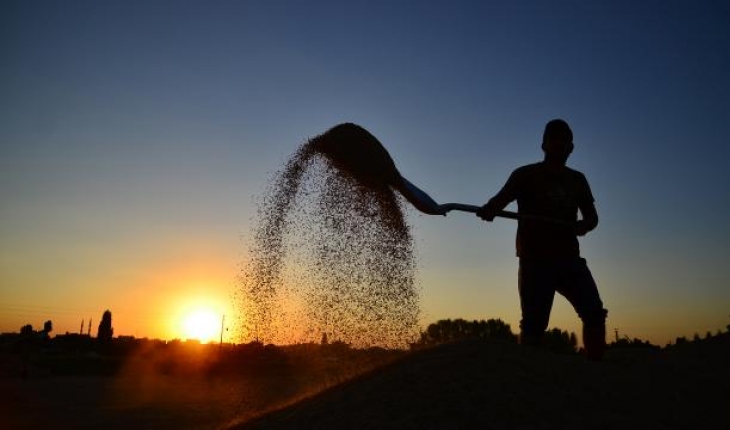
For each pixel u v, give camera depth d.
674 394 3.54
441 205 4.88
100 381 35.31
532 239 4.52
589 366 3.84
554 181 4.59
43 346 67.12
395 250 5.49
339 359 5.28
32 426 15.41
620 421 3.01
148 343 63.50
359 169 5.44
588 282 4.45
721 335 6.30
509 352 3.92
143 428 13.99
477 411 3.10
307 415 3.64
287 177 6.12
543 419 3.00
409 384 3.57
